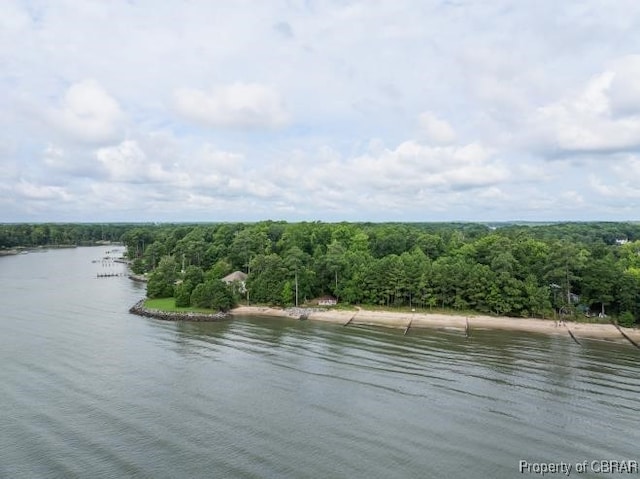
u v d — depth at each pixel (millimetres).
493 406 58344
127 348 80938
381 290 115750
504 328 98562
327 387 64062
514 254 122500
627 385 65750
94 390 61938
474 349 83000
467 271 111938
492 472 44031
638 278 104562
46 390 61625
